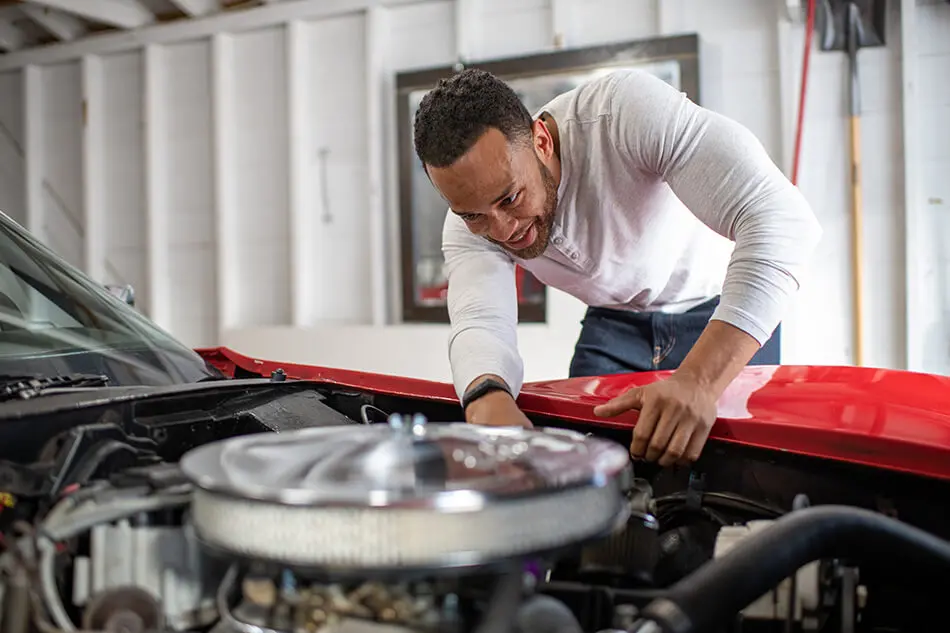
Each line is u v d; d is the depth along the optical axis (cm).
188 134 466
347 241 425
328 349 392
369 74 409
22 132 516
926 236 311
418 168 394
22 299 110
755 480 91
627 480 67
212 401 95
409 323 399
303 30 426
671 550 87
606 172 133
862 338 312
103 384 98
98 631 64
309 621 59
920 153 309
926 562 67
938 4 305
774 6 329
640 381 119
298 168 427
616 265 151
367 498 52
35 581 64
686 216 157
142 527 70
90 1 441
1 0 482
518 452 62
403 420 70
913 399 97
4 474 74
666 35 335
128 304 134
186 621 69
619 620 64
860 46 311
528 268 157
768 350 166
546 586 69
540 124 127
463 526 52
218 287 453
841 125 318
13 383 91
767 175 118
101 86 492
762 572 63
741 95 337
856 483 84
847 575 72
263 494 53
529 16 379
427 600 58
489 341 124
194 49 461
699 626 59
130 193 489
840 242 321
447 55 399
